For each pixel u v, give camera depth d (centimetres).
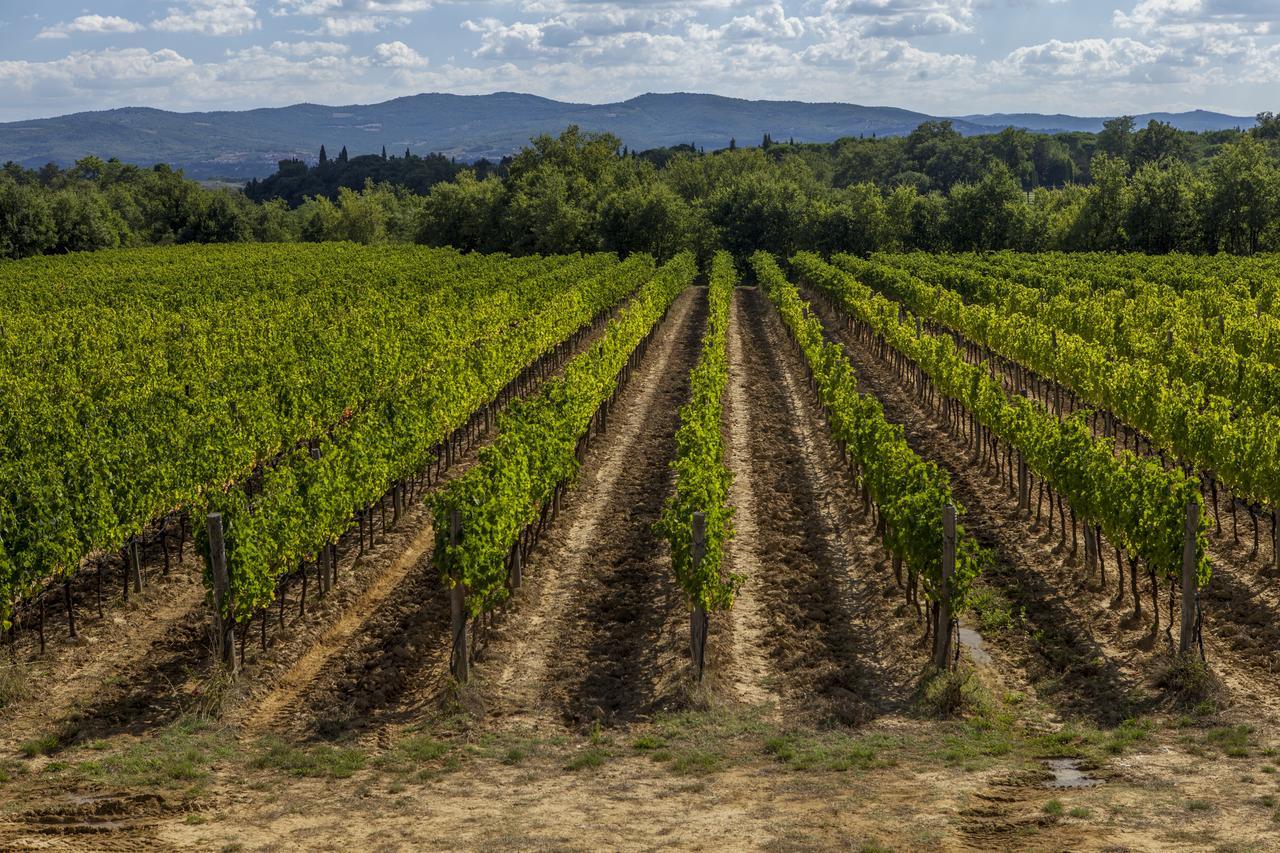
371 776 1258
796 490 2664
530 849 1024
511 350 3631
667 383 4394
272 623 1814
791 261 10244
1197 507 1533
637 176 14788
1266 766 1195
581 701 1519
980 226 11056
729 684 1564
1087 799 1112
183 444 2225
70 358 3912
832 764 1261
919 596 1903
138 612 1862
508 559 1962
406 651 1691
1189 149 17375
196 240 14262
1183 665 1477
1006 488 2628
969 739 1353
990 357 4628
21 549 1609
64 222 11962
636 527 2375
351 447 2111
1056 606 1842
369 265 8881
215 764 1298
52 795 1178
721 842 1032
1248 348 3922
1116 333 4131
